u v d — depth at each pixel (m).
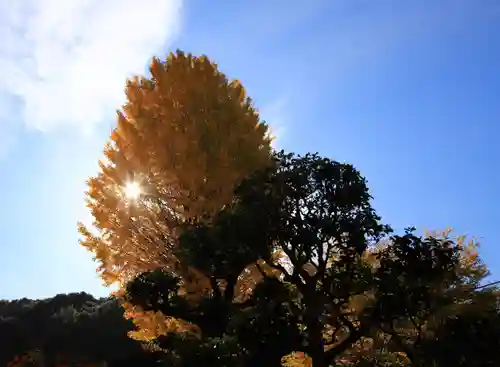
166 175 10.30
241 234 9.21
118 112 11.00
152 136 10.48
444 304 9.41
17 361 31.20
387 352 11.66
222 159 10.18
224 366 7.62
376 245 12.24
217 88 11.38
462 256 13.52
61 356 32.12
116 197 10.91
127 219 10.70
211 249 8.91
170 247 10.65
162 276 9.15
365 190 10.23
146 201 10.67
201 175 10.20
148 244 10.85
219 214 9.62
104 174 11.48
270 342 8.88
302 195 10.16
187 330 10.51
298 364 12.91
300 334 9.82
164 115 10.66
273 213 9.93
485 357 8.55
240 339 8.81
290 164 10.70
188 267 9.90
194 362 7.54
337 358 12.12
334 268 10.87
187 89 11.03
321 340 10.14
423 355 9.02
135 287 9.05
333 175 10.23
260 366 8.96
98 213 10.98
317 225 9.89
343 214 10.20
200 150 10.23
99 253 11.28
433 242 9.98
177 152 10.25
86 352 31.89
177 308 9.23
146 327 11.66
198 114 10.69
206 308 9.07
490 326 8.88
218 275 9.41
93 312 36.12
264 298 9.59
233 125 10.90
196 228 9.28
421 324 9.80
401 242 9.88
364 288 10.15
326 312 10.49
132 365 29.80
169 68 11.38
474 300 9.77
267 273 11.64
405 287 9.36
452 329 9.05
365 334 10.20
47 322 35.69
